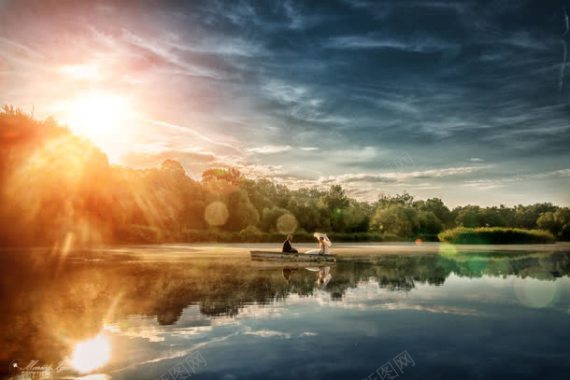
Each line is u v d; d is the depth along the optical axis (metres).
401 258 33.56
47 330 9.98
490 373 7.27
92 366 7.62
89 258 30.66
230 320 10.95
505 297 14.41
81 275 19.97
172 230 69.62
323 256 29.09
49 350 8.50
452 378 7.06
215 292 15.20
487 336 9.49
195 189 86.00
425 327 10.27
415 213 105.00
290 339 9.27
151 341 9.10
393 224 98.00
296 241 78.19
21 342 9.03
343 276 20.23
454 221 133.25
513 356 8.13
